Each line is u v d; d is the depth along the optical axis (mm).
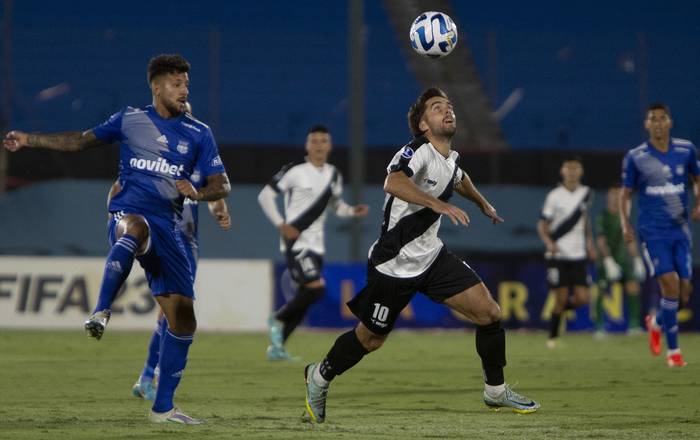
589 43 79062
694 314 60594
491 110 77812
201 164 19688
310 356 39969
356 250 58406
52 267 56188
